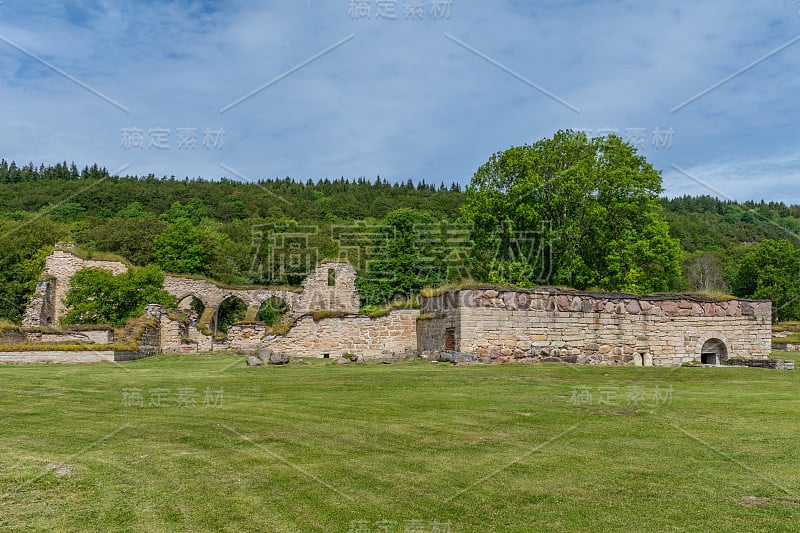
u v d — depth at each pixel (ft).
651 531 20.77
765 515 21.93
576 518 21.85
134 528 20.97
